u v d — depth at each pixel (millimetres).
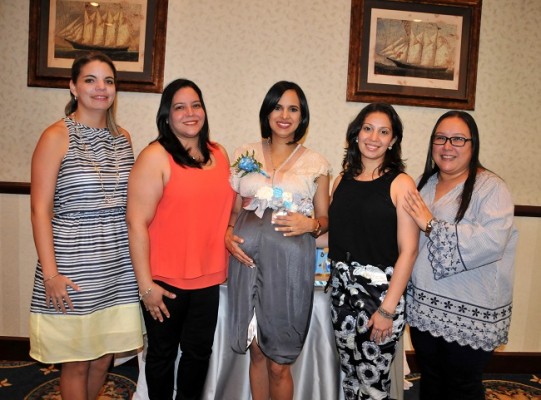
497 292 1883
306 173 2080
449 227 1834
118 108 3131
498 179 1908
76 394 2070
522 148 3309
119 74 3062
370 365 1963
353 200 1958
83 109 2016
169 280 2006
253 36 3131
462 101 3203
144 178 1930
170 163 1961
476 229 1818
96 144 2008
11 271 3182
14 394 2738
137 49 3061
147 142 3162
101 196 1970
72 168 1922
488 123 3277
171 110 1991
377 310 1899
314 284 2238
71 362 2020
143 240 1944
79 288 1938
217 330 2303
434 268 1871
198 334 2096
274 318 2014
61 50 3043
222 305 2281
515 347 3391
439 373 2025
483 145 3291
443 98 3189
